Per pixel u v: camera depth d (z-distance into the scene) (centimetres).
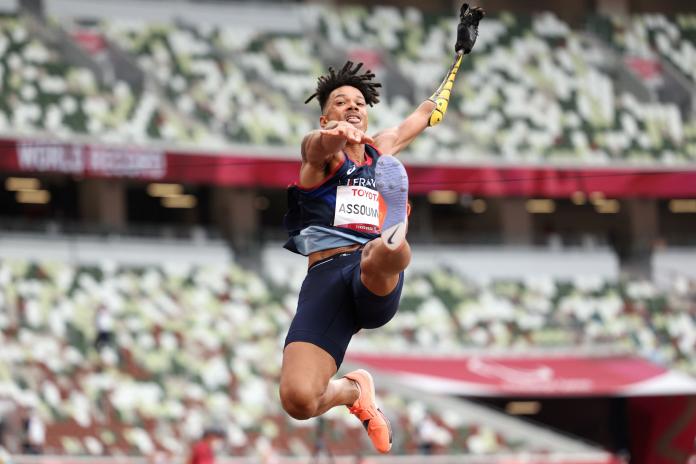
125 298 9512
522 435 9206
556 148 12175
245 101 11506
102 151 10106
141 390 8450
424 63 12712
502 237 11725
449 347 9962
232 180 10838
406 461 8306
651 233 13088
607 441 10381
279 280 10562
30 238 9800
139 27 11831
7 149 9750
